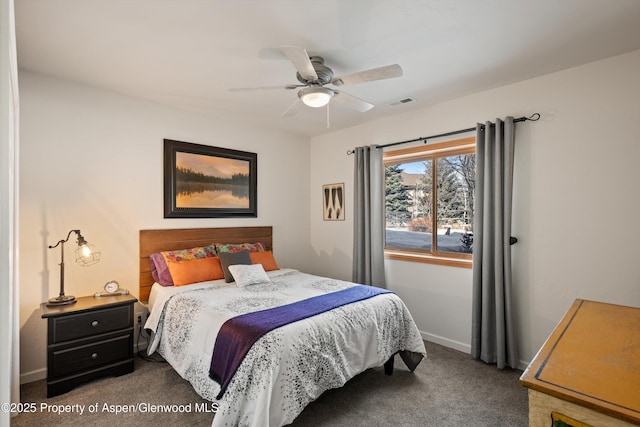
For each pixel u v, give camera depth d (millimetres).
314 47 2197
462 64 2465
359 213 3934
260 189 4242
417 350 2645
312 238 4789
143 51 2279
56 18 1879
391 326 2580
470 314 3162
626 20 1897
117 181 3076
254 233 4152
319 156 4699
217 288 2953
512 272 2836
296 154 4656
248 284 3049
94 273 2936
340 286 2992
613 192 2365
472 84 2852
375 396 2377
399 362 2957
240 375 1776
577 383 941
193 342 2275
